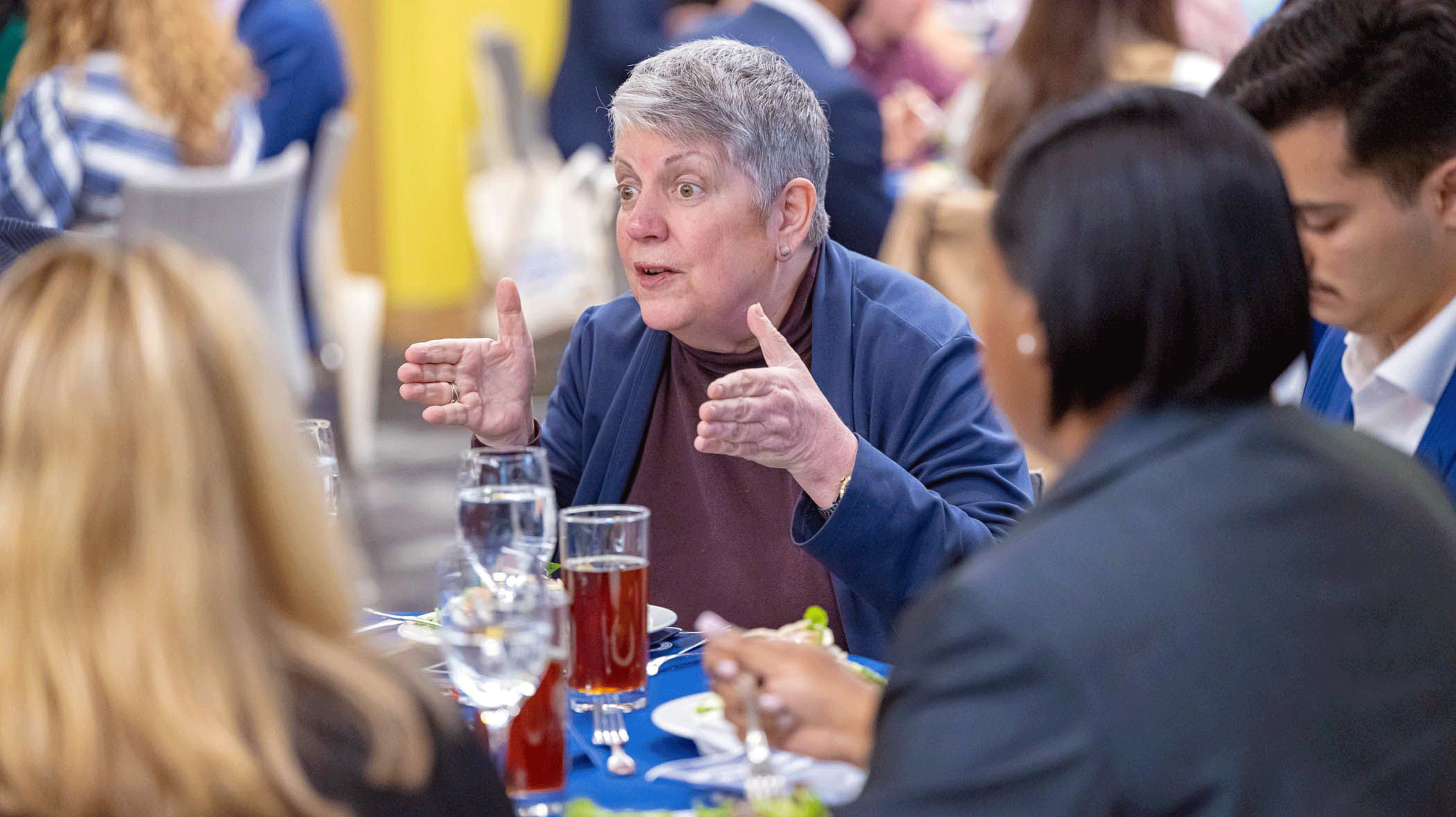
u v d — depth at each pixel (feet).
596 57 36.81
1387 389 11.80
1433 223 10.61
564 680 8.32
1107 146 7.00
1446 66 10.16
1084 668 6.03
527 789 8.13
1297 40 10.57
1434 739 6.48
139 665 5.56
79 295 5.85
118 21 22.65
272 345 6.33
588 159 36.78
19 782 5.54
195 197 23.09
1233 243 6.84
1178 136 6.99
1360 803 6.21
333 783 5.88
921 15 34.73
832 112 24.34
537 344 44.27
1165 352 6.82
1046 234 6.95
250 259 24.71
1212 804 6.01
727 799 8.16
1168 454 6.70
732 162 12.09
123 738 5.56
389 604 26.23
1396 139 10.30
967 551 11.44
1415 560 6.75
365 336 33.60
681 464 13.19
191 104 23.22
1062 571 6.24
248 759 5.60
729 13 26.40
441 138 45.88
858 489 10.95
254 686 5.75
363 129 45.39
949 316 12.90
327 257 30.99
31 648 5.59
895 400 12.57
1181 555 6.31
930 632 6.33
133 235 6.26
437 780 6.26
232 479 5.87
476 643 7.77
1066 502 6.64
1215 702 6.05
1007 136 20.59
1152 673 6.04
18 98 22.84
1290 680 6.16
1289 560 6.40
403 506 32.09
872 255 24.94
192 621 5.64
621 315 13.85
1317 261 10.90
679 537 13.14
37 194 22.34
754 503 12.71
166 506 5.67
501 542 8.81
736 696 8.36
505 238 38.32
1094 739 5.97
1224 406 6.94
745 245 12.31
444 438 37.52
